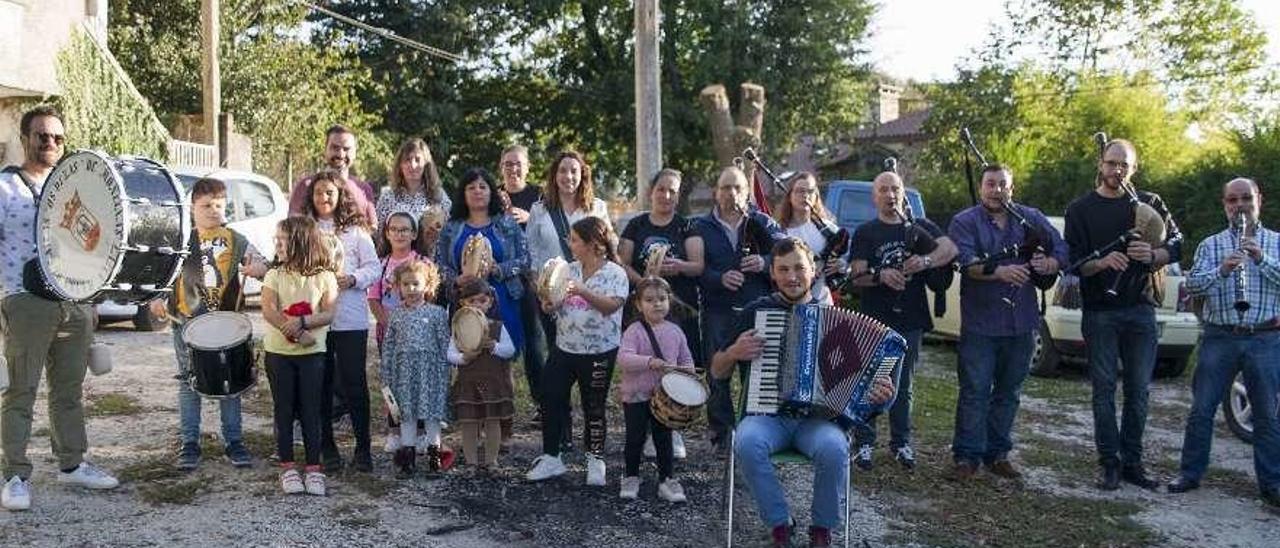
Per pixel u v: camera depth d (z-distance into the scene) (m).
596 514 5.37
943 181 20.11
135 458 6.05
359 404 5.86
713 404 6.51
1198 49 30.08
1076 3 30.22
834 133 29.38
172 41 21.61
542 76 29.95
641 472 6.11
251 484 5.62
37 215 5.00
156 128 15.70
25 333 5.10
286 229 5.44
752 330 4.86
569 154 6.60
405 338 5.79
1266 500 6.07
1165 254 5.97
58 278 4.90
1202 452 6.18
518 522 5.20
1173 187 15.93
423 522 5.14
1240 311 5.98
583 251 5.79
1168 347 9.71
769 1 27.52
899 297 6.31
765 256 6.21
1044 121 24.80
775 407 4.82
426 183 6.96
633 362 5.46
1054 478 6.42
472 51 28.00
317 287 5.47
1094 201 6.18
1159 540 5.38
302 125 22.34
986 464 6.45
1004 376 6.28
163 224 4.90
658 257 6.07
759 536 5.16
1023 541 5.27
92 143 14.00
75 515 5.06
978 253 6.16
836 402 4.76
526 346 6.72
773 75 26.88
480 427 6.39
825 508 4.77
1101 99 23.64
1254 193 6.05
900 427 6.45
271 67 22.19
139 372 8.46
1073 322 9.73
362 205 6.68
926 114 34.03
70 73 13.49
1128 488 6.27
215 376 5.40
